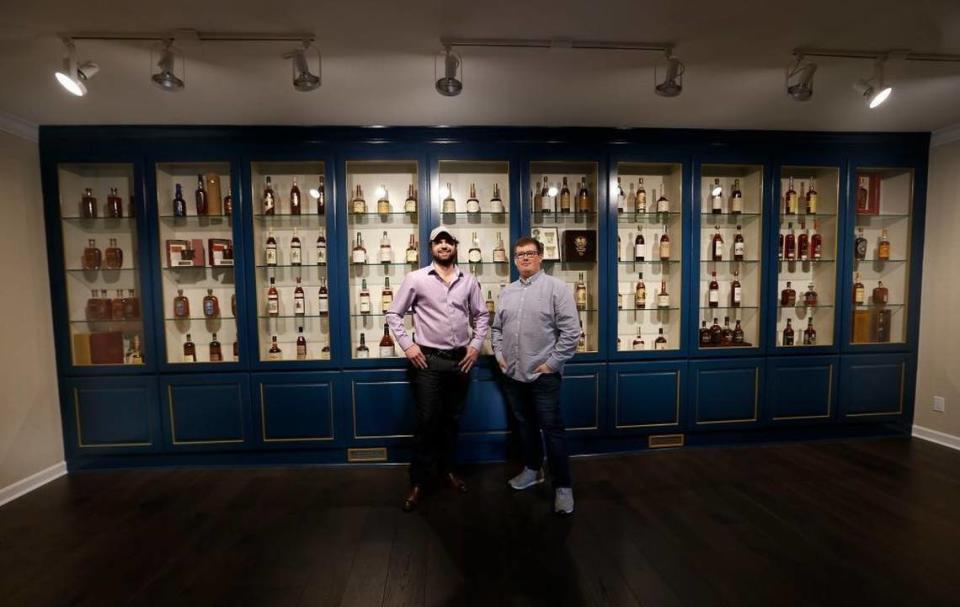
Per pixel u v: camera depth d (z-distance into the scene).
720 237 2.75
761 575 1.56
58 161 2.38
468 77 1.92
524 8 1.45
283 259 2.67
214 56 1.70
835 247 2.74
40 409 2.34
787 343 2.81
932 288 2.74
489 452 2.60
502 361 2.13
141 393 2.48
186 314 2.55
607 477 2.36
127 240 2.58
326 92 2.04
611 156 2.57
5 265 2.18
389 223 2.69
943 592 1.46
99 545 1.78
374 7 1.43
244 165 2.44
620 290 2.86
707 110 2.32
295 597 1.48
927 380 2.78
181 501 2.14
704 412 2.71
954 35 1.64
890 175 2.84
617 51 1.73
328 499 2.16
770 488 2.20
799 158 2.66
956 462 2.47
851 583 1.51
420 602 1.45
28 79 1.85
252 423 2.52
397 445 2.56
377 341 2.73
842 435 2.86
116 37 1.56
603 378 2.64
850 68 1.88
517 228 2.55
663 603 1.43
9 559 1.70
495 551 1.72
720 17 1.52
